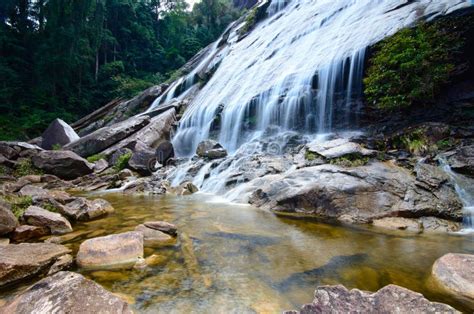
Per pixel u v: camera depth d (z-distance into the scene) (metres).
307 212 6.48
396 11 12.89
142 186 10.12
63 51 32.59
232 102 16.66
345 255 4.16
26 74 33.00
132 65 44.84
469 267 3.31
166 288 3.21
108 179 11.77
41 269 3.55
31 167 13.18
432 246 4.53
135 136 16.78
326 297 2.40
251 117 15.27
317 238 4.88
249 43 23.91
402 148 8.62
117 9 45.66
